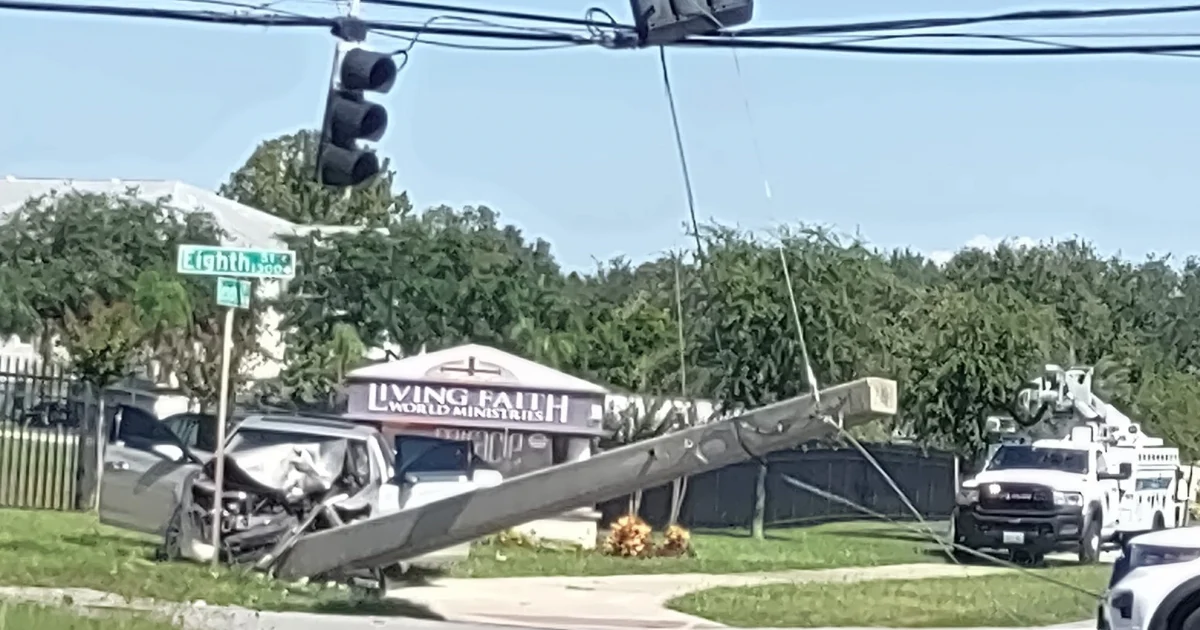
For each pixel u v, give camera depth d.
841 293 33.44
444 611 17.06
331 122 13.66
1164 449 37.00
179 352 33.72
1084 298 64.88
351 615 16.05
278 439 18.77
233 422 23.84
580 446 27.36
